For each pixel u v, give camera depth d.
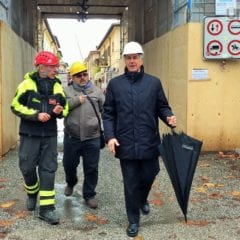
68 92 4.29
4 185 5.16
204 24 6.84
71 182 4.63
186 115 7.06
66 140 4.39
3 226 3.80
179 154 3.67
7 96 7.39
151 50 10.13
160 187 5.09
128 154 3.51
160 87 3.62
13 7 8.86
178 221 3.93
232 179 5.43
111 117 3.61
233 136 7.12
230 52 6.86
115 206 4.39
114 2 14.89
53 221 3.83
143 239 3.52
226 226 3.82
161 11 9.30
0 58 6.84
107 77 32.44
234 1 6.87
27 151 3.92
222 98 7.05
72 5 15.36
